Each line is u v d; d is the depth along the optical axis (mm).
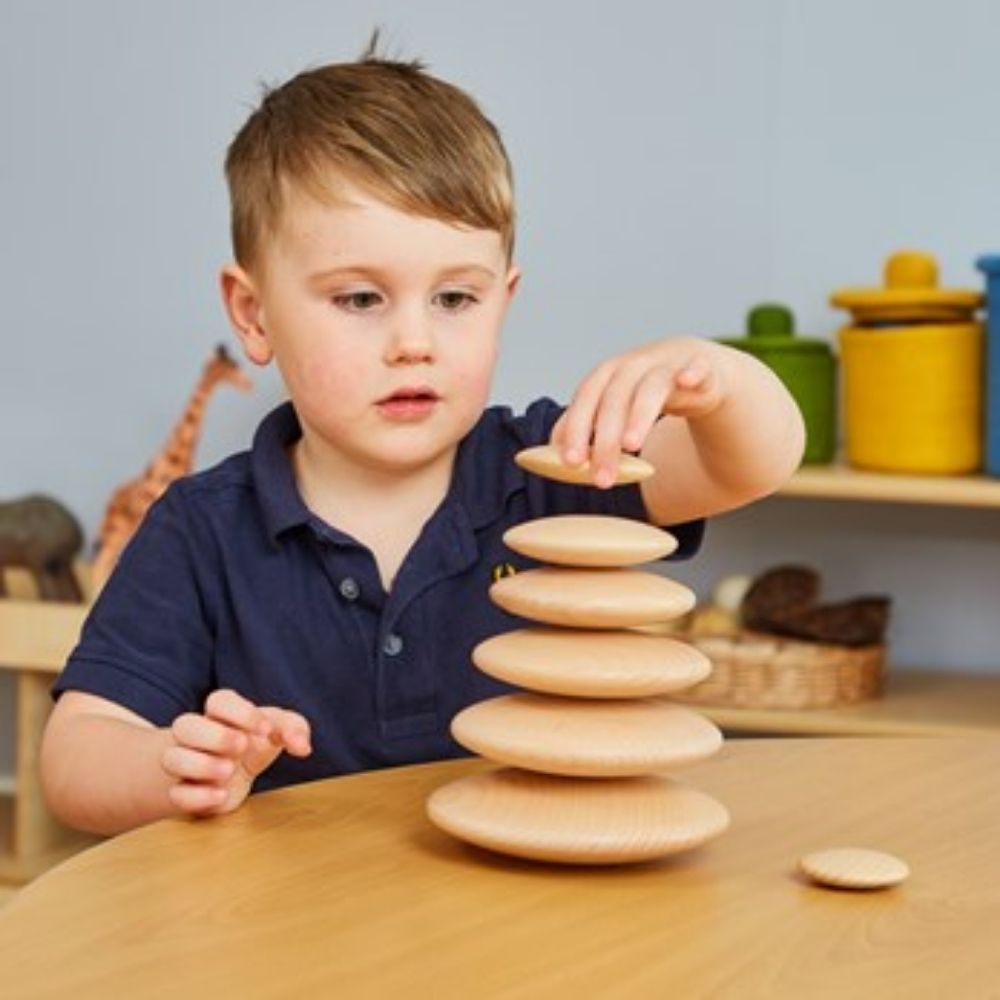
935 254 2998
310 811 1103
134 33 3299
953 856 1038
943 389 2637
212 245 3291
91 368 3363
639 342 3121
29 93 3354
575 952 858
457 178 1262
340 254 1246
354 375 1263
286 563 1419
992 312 2576
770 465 1320
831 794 1170
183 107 3285
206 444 3289
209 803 1078
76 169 3342
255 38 3252
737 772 1225
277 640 1409
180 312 3311
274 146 1314
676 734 1002
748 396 1275
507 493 1457
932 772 1234
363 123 1289
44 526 2941
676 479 1397
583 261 3137
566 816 987
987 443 2613
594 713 1012
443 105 1355
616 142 3109
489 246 1272
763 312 2811
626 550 1012
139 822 1196
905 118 2994
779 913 924
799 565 3020
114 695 1349
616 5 3094
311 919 900
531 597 1011
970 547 3008
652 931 891
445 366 1265
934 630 3031
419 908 919
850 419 2740
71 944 862
